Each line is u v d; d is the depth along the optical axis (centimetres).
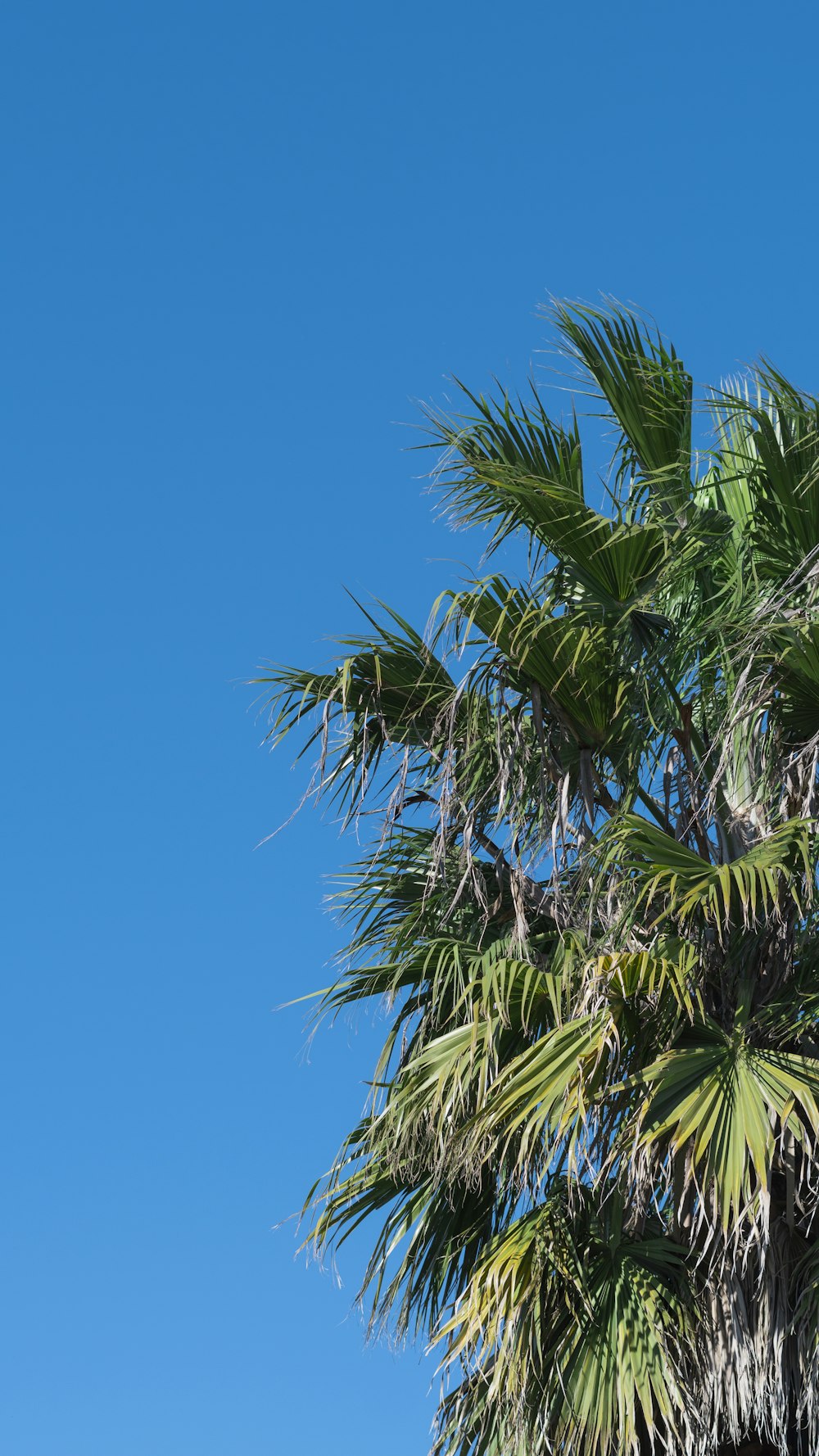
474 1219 796
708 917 741
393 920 815
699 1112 663
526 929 750
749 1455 694
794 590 726
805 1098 652
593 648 760
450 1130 727
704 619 805
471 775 788
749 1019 719
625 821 711
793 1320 675
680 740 800
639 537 771
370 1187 791
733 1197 645
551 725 788
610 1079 695
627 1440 662
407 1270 791
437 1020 791
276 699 802
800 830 712
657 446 831
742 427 895
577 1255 714
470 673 758
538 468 820
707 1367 687
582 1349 694
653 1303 689
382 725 805
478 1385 755
